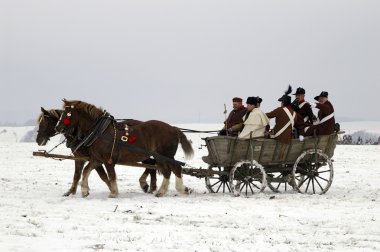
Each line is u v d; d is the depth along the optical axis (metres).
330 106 18.41
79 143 16.70
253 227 12.04
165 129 17.39
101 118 16.73
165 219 12.97
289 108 17.62
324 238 10.92
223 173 17.33
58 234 11.05
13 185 19.50
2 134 95.06
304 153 17.88
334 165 28.80
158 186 20.05
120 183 20.94
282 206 14.92
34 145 43.03
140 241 10.46
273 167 18.09
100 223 12.29
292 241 10.67
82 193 16.75
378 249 10.05
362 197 17.06
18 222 12.30
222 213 13.74
